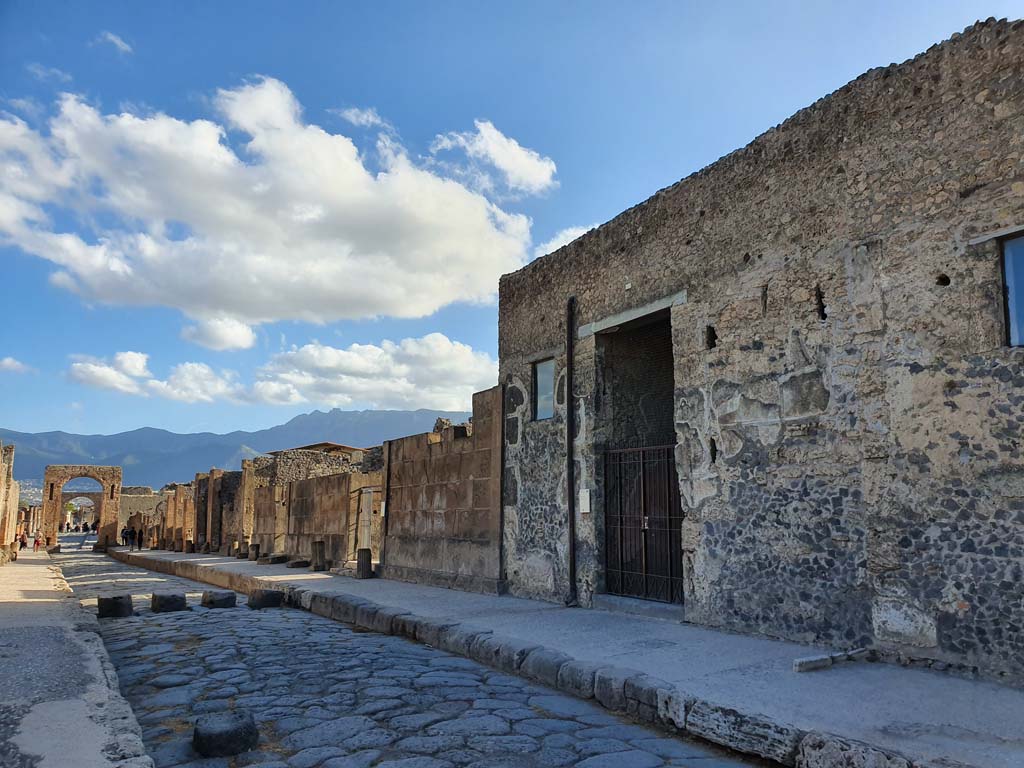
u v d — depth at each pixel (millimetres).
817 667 6504
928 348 6797
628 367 11734
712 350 9180
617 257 11133
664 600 10023
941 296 6738
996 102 6496
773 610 8070
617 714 6016
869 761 4227
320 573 19000
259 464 32438
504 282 14055
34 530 70125
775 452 8203
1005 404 6191
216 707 5949
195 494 40625
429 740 5105
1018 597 5957
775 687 5785
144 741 5105
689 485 9336
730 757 5031
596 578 10969
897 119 7285
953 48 6863
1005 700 5414
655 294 10273
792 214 8289
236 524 34188
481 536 13641
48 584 16812
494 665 7758
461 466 14539
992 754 4184
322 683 6762
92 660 6848
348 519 19938
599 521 11125
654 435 11766
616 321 11008
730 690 5680
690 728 5387
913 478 6793
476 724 5508
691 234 9742
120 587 18938
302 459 32938
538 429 12531
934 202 6883
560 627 8930
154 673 7219
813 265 7988
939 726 4754
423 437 16031
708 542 8977
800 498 7875
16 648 7336
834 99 7945
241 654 8156
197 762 4684
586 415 11469
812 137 8148
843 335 7574
